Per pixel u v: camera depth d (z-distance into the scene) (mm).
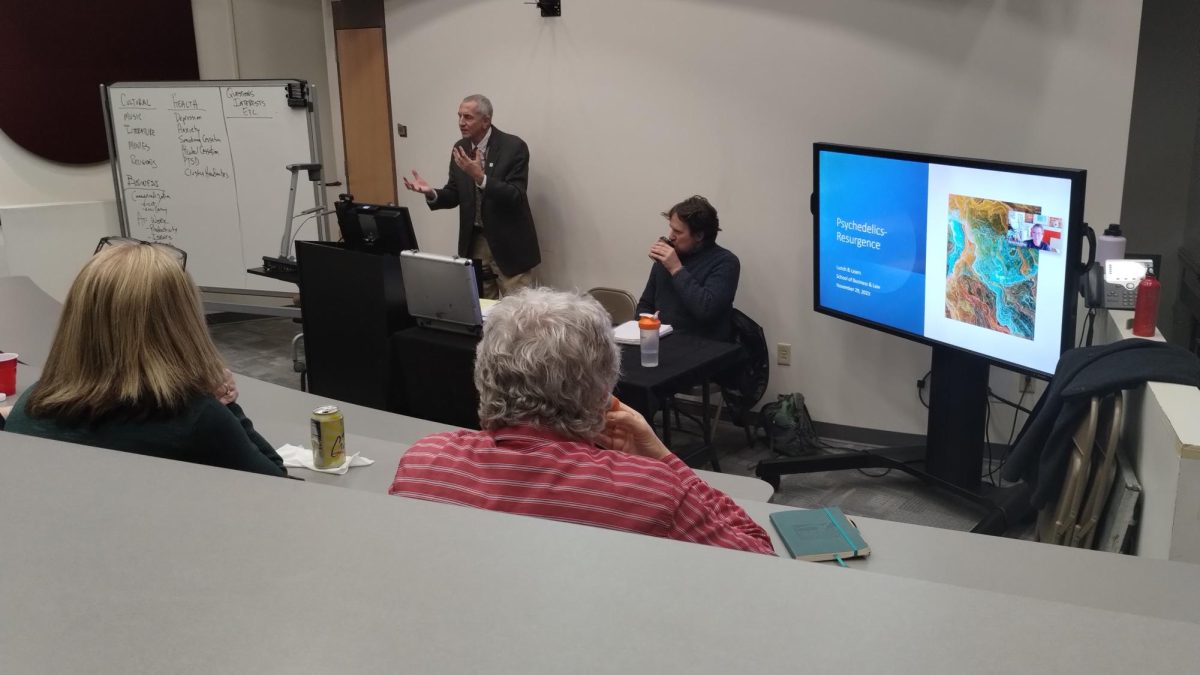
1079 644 598
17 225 5887
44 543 746
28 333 3383
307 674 578
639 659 590
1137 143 4875
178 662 592
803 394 4551
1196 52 4688
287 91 5555
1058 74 3775
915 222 3592
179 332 1744
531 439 1472
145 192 6004
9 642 616
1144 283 2848
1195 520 2154
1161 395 2385
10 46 5898
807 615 636
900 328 3768
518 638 612
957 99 3967
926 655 590
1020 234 3172
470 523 773
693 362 3568
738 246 4570
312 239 5738
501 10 5012
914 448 4023
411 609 646
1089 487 2746
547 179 5062
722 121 4484
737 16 4340
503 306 1587
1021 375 4055
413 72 5465
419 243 5770
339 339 3904
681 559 714
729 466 4199
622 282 4969
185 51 6359
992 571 1775
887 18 4023
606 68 4738
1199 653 587
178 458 1731
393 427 2746
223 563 711
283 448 2352
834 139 4250
